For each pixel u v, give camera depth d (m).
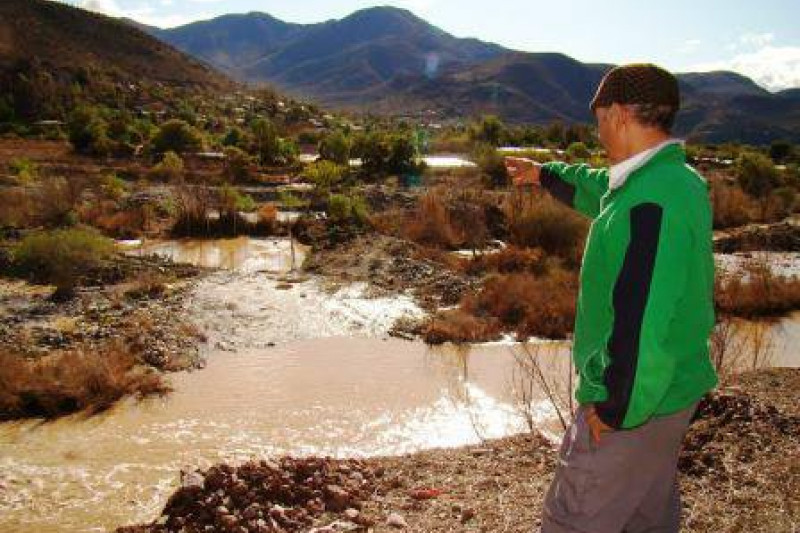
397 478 5.64
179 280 16.14
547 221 19.50
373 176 36.25
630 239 1.96
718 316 14.48
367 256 18.30
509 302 13.81
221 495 5.16
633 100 2.06
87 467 7.53
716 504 4.44
